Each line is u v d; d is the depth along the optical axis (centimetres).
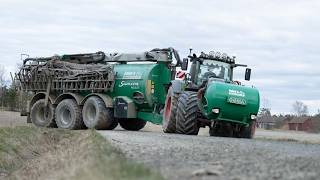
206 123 2239
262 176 788
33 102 3111
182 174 806
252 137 2217
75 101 2866
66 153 1485
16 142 2120
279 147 1416
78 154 1235
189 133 2203
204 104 2178
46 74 2998
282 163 970
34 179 1341
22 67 3141
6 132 2219
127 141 1569
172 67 2738
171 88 2372
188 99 2197
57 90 2981
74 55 3048
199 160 1020
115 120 2812
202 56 2423
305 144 1648
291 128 11100
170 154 1142
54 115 2961
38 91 3088
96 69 2783
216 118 2125
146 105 2700
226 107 2108
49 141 2292
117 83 2764
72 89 2872
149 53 2753
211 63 2430
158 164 942
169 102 2386
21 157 2003
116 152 1086
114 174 714
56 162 1359
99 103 2731
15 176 1577
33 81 3092
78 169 874
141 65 2747
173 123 2273
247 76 2442
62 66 2972
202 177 773
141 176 705
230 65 2453
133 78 2717
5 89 7600
